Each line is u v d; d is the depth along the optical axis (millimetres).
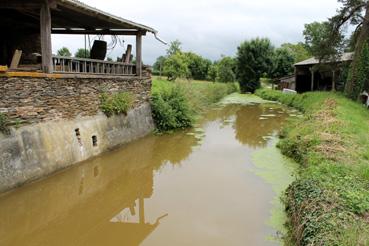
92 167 9805
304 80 34344
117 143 11719
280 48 49438
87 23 12719
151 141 13539
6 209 6879
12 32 12617
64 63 9406
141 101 14188
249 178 9016
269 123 18719
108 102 11508
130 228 6398
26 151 7664
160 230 6270
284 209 6906
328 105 17094
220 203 7422
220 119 20172
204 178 9117
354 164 7703
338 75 29391
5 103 7293
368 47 22141
